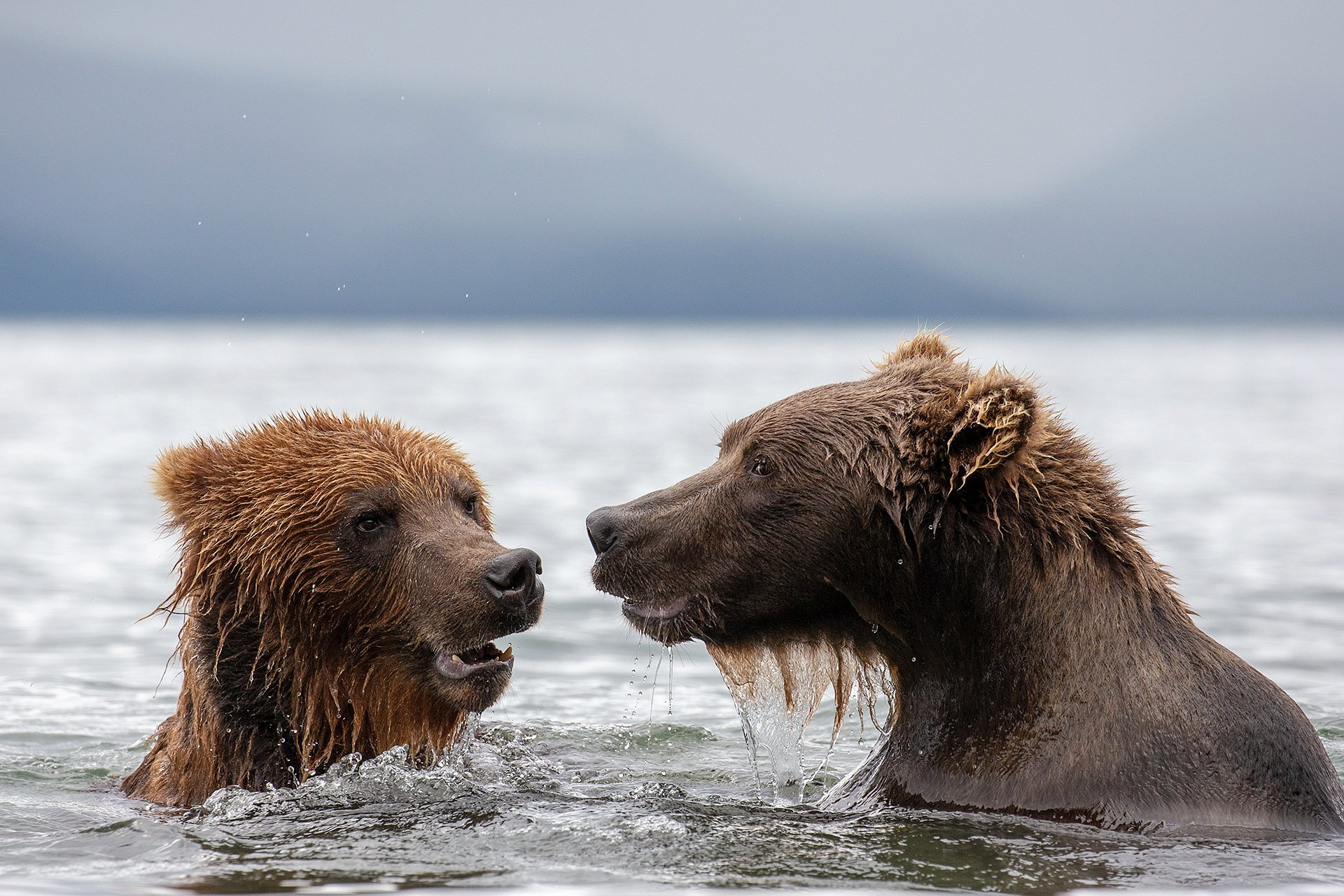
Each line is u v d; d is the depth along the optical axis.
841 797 10.74
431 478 11.61
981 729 9.98
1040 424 9.45
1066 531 9.78
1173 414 57.12
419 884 8.29
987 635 9.89
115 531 26.95
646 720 14.82
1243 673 9.58
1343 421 53.59
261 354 134.00
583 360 128.75
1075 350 165.88
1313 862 8.47
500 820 9.79
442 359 127.38
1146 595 9.78
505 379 86.81
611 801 10.59
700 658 18.08
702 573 10.62
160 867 8.80
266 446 11.43
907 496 9.84
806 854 8.82
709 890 8.12
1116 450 42.00
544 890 8.12
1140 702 9.39
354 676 11.30
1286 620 19.11
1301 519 28.47
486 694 11.09
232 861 8.89
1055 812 9.45
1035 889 8.10
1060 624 9.68
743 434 10.77
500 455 39.12
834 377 87.62
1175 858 8.55
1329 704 14.56
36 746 13.70
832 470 10.18
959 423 9.62
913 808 10.03
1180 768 9.20
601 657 17.95
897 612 10.24
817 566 10.33
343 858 8.91
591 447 41.72
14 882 8.52
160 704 15.52
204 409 55.78
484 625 10.85
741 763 12.91
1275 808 9.09
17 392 66.88
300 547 11.04
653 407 61.28
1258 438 46.53
